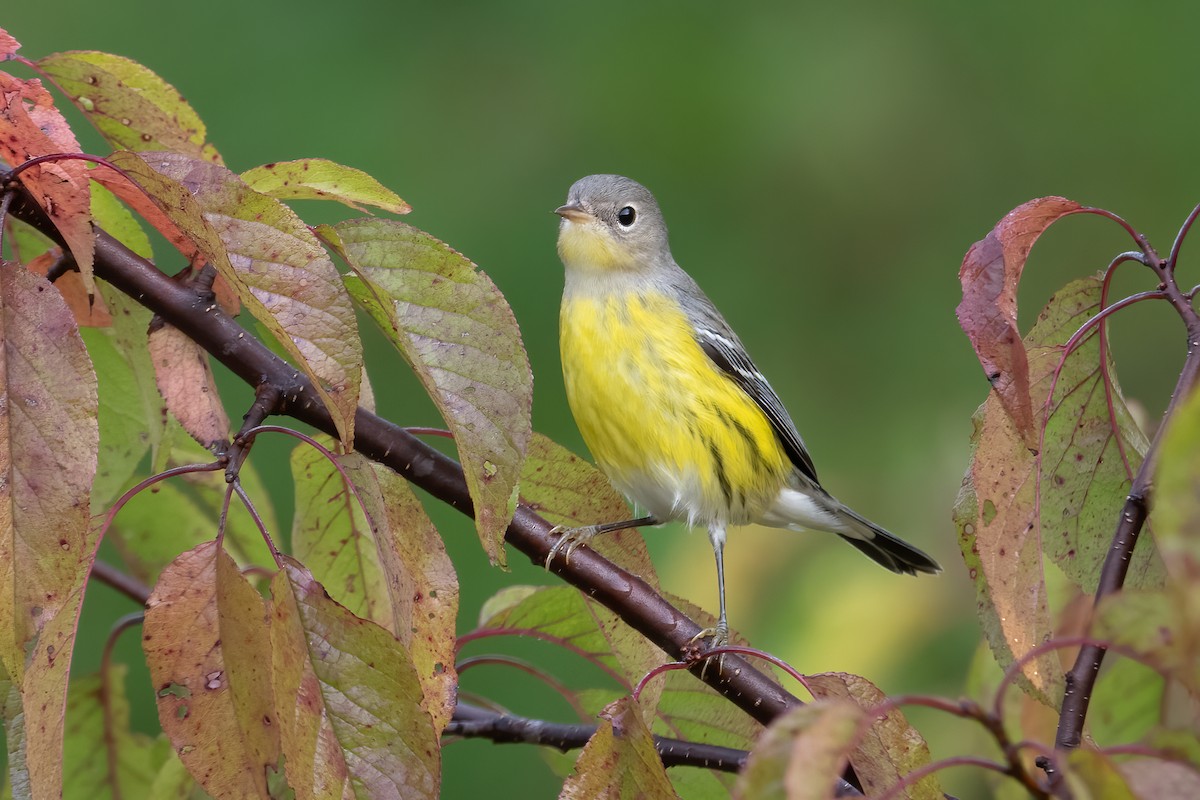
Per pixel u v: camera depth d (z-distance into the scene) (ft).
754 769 12.11
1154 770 12.62
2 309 15.80
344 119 48.70
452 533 43.93
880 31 50.06
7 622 15.30
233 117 47.98
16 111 16.84
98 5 48.19
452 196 47.80
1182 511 10.71
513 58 50.26
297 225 16.76
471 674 41.93
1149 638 12.51
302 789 16.03
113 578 24.91
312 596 16.66
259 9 49.42
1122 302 18.07
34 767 15.44
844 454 43.45
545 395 46.03
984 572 17.84
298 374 19.77
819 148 48.39
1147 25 48.62
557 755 23.93
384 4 50.70
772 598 33.86
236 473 17.49
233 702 16.83
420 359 17.30
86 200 16.97
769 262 47.44
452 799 41.04
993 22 49.62
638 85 49.24
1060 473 19.53
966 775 29.09
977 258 16.92
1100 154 47.83
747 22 49.85
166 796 21.39
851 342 46.34
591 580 21.62
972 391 44.21
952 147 48.39
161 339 19.76
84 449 15.66
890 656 31.68
